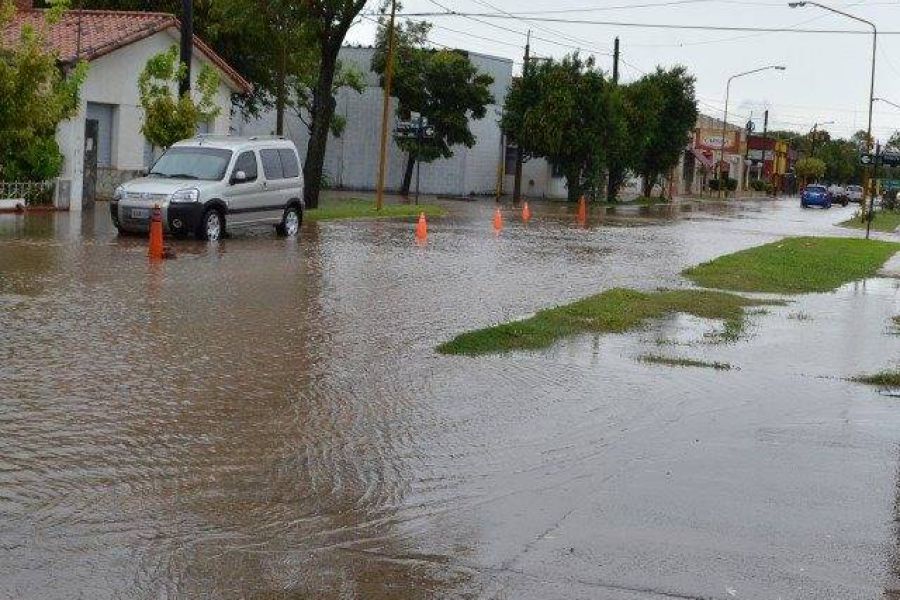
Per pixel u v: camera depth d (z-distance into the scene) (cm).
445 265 2305
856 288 2361
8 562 634
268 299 1664
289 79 5181
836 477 875
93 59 3316
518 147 6341
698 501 801
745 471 886
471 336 1408
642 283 2198
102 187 3516
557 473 866
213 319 1462
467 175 6619
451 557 674
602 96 6269
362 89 5941
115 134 3525
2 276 1725
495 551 686
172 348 1259
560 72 6191
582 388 1182
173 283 1762
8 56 2716
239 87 3981
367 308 1644
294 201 2791
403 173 6500
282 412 1009
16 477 786
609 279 2238
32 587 600
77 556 650
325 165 6531
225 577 629
